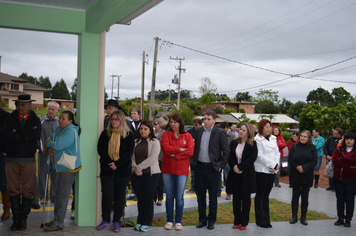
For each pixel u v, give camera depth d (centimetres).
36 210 567
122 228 518
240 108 7212
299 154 612
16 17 473
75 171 472
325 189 1001
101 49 510
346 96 6531
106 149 481
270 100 9012
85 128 502
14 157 457
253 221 639
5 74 4531
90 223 510
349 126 1847
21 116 460
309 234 546
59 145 450
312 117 2044
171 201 531
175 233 505
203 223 555
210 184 543
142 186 510
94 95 507
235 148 554
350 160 609
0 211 564
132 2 357
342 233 564
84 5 484
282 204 788
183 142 521
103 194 489
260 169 568
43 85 9512
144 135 508
